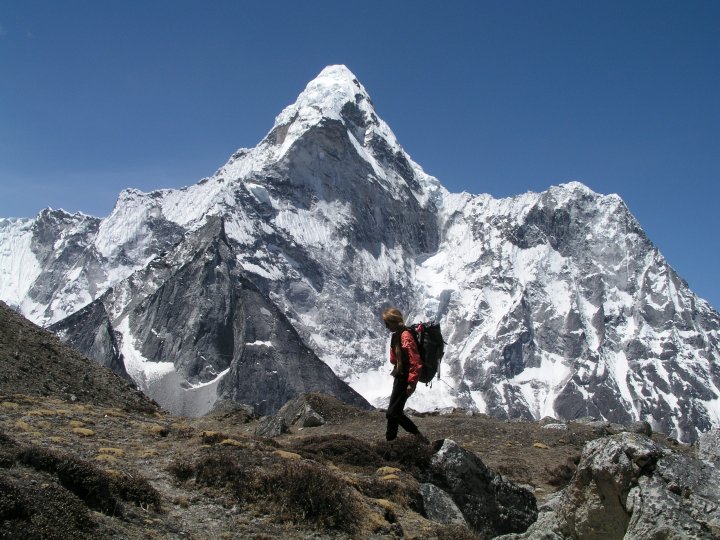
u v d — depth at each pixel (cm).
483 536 1978
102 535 1196
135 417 2431
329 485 1561
